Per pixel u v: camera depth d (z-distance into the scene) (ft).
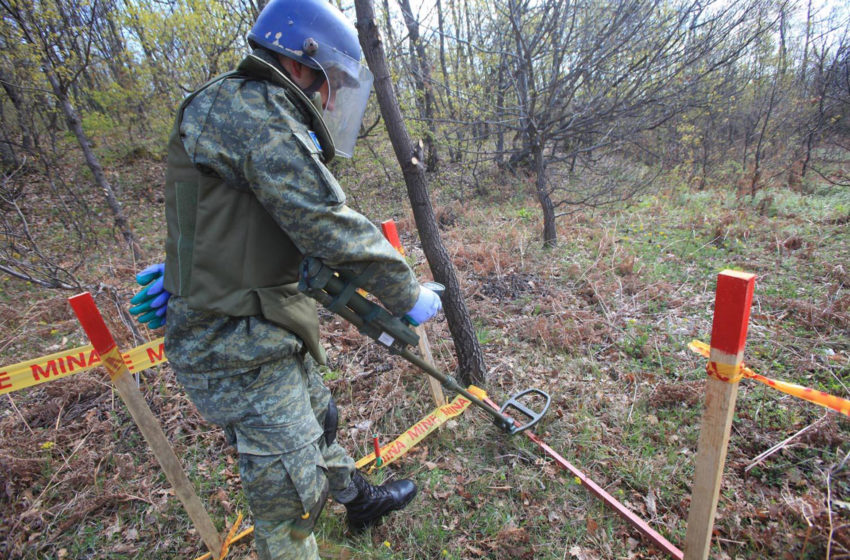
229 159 3.78
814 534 5.56
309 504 4.60
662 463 6.95
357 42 4.68
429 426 7.93
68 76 18.72
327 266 4.37
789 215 18.20
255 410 4.39
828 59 32.53
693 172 27.91
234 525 6.51
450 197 26.63
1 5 16.60
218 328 4.21
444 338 10.77
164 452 5.55
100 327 4.93
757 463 6.77
